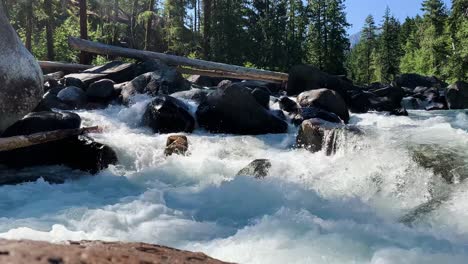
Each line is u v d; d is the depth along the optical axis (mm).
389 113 14523
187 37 38500
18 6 29031
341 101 12320
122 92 12516
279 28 55312
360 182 6148
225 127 10211
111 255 1718
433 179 5629
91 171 7461
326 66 59469
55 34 32750
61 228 4223
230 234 4672
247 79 20188
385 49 73750
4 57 7371
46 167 7445
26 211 5320
